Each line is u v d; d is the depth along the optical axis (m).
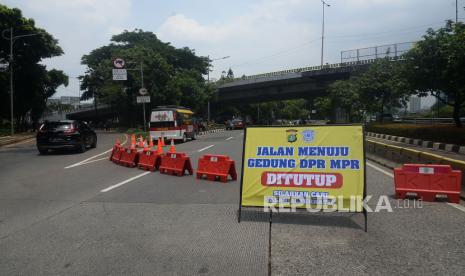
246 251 5.26
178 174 12.04
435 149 20.44
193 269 4.69
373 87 38.62
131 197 8.88
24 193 9.63
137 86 48.97
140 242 5.69
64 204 8.27
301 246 5.44
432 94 25.00
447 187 8.04
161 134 27.73
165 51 65.12
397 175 8.38
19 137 36.41
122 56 49.00
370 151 16.73
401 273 4.50
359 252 5.18
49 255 5.23
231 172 11.00
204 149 21.12
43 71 49.56
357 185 6.58
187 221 6.77
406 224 6.45
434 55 22.84
